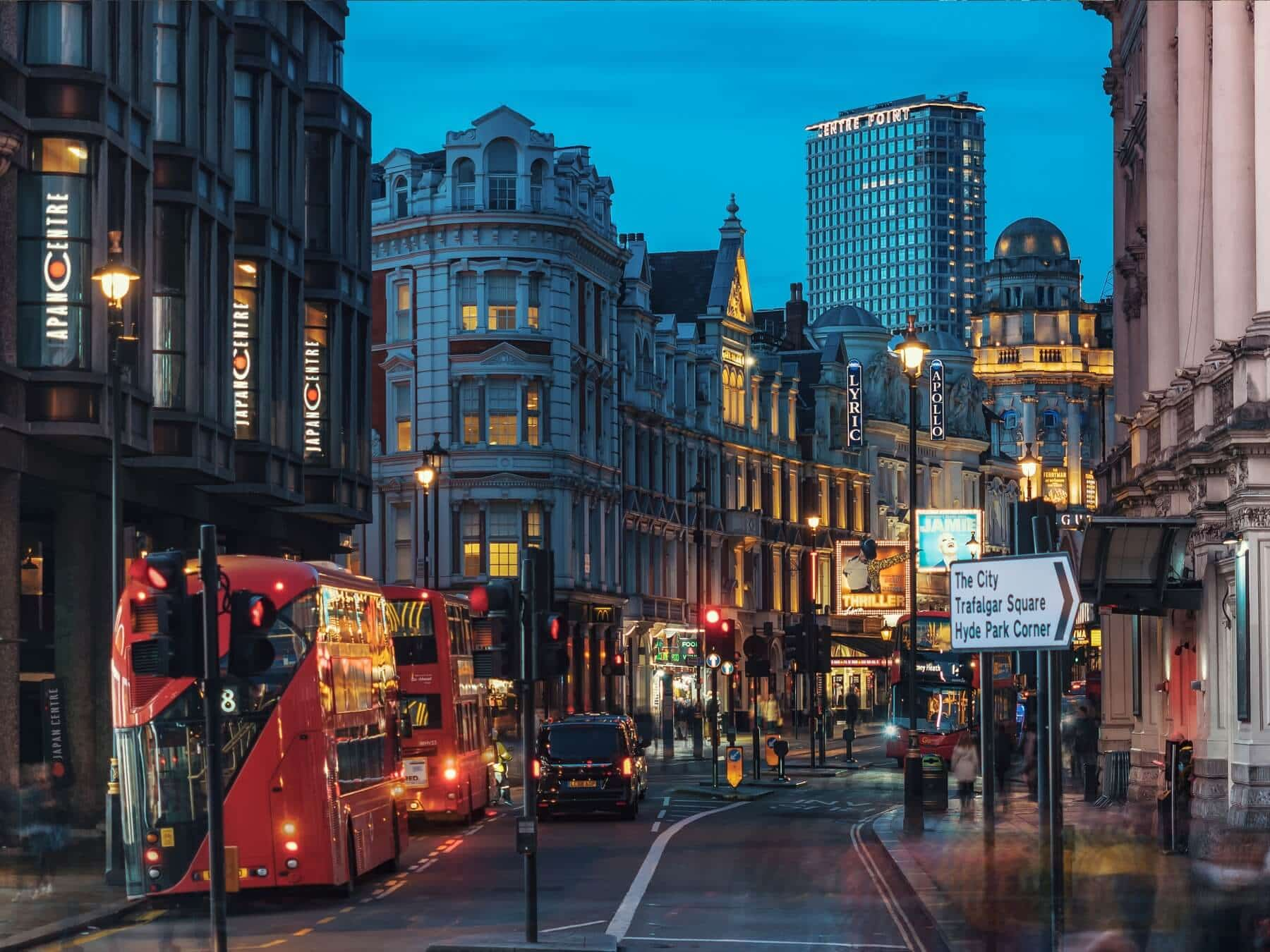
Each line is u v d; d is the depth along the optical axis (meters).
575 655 94.88
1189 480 41.53
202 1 46.75
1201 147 44.59
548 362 92.88
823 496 130.50
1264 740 36.88
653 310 116.81
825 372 130.75
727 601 116.06
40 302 38.88
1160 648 50.50
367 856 31.92
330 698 29.48
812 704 73.25
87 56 39.50
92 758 42.62
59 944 24.94
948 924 24.88
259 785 28.50
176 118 45.47
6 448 37.56
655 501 106.75
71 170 39.25
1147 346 55.34
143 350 42.59
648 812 52.12
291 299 55.22
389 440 94.62
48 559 47.22
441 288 93.25
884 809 53.31
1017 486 171.38
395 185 95.31
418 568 92.94
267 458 51.25
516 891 31.62
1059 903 18.06
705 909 28.75
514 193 93.56
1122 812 46.50
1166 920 24.38
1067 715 63.31
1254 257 39.88
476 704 50.81
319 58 60.16
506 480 91.94
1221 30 40.34
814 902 29.67
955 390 156.25
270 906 29.61
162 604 21.12
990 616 18.73
